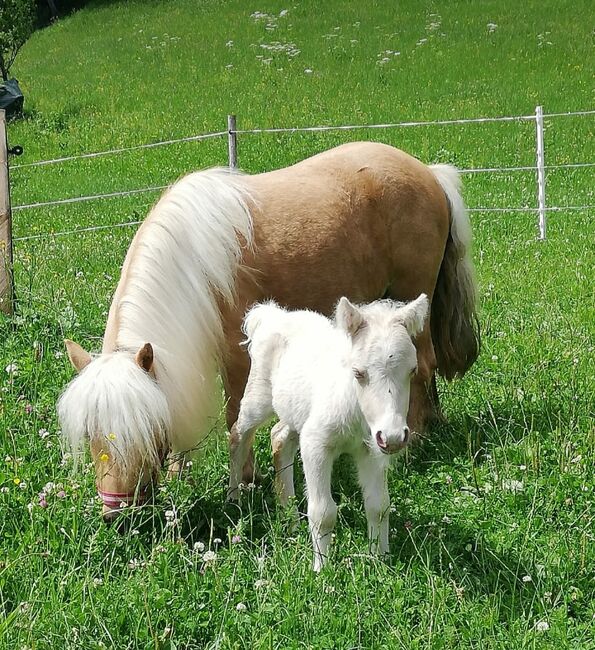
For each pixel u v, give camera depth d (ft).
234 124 38.42
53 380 20.01
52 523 13.91
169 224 16.51
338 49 90.53
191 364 15.99
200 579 12.96
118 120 75.46
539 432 18.42
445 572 13.55
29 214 51.90
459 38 89.66
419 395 19.12
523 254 36.65
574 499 15.55
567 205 47.67
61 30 116.88
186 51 96.48
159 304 15.94
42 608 11.97
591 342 23.77
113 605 12.18
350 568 13.30
